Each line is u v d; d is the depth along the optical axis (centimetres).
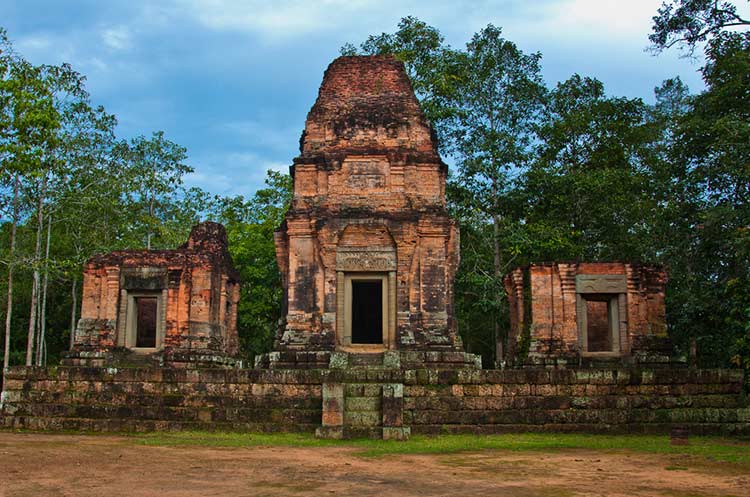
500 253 4306
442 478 1186
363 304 3431
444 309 2542
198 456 1469
